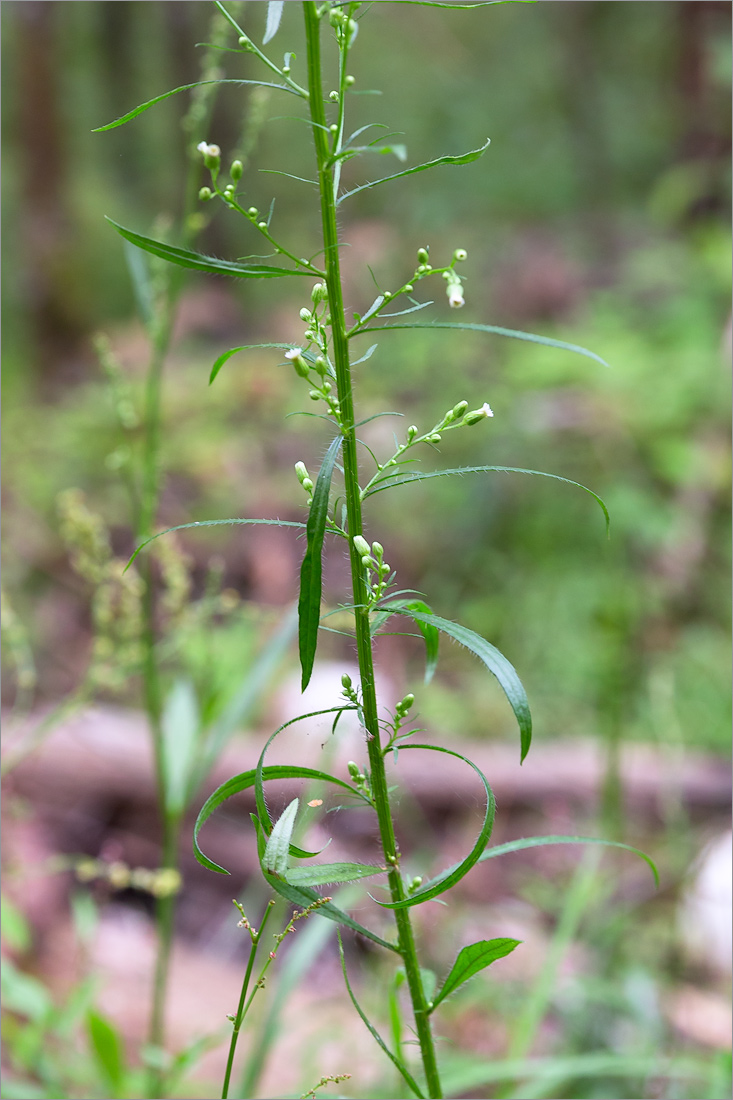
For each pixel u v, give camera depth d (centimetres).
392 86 1078
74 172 937
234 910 335
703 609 455
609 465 500
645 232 788
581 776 365
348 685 92
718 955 265
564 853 335
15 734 230
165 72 1021
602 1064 179
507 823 362
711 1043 233
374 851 348
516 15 1108
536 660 429
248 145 192
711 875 295
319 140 87
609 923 276
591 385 532
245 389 634
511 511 500
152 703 194
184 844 353
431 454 538
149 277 200
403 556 497
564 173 935
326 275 88
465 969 97
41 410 667
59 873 318
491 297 718
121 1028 257
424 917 267
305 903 90
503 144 991
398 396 591
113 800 361
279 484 547
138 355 720
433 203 880
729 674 406
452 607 468
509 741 393
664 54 974
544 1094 213
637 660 379
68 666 442
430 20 1126
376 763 94
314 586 80
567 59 1057
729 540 477
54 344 804
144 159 1032
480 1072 176
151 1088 182
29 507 534
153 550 197
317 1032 231
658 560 461
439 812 368
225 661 323
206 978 293
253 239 888
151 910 337
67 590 493
